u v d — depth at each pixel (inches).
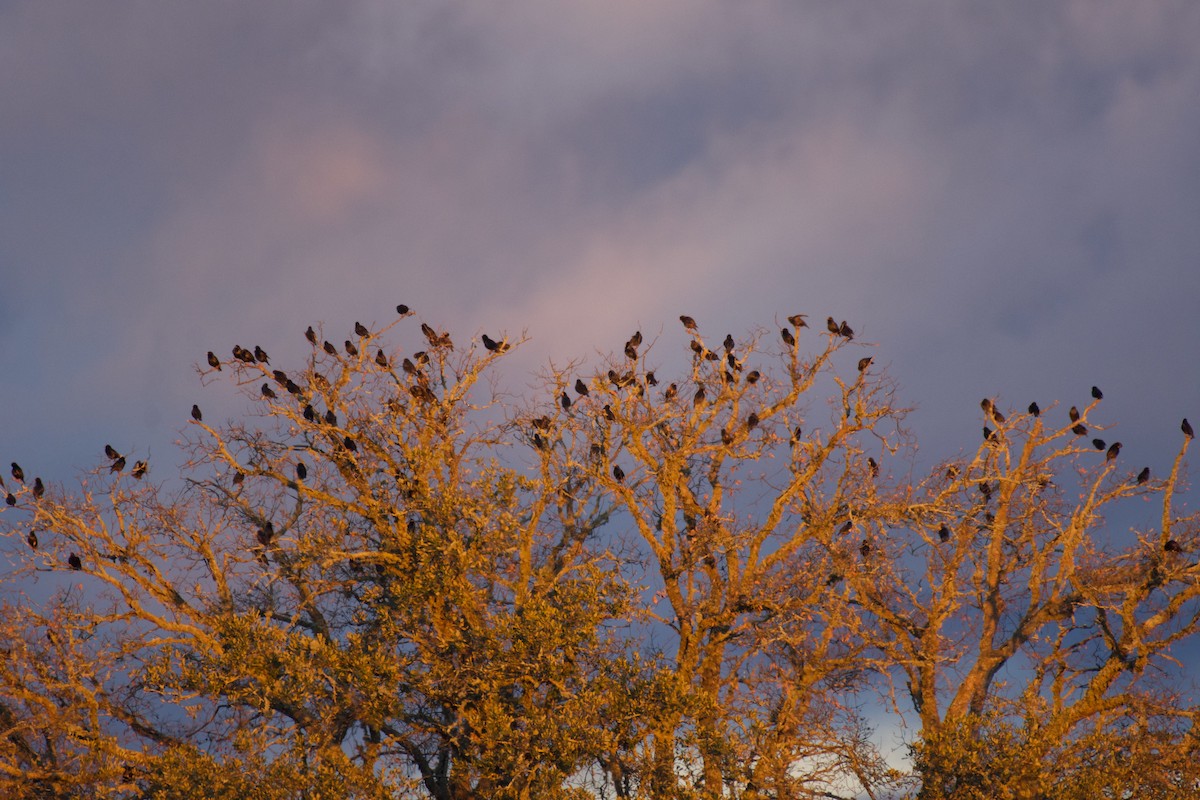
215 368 821.9
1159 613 831.1
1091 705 815.7
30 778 765.9
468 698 746.8
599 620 761.0
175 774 687.1
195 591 847.7
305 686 708.0
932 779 743.7
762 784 741.3
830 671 847.1
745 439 860.6
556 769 678.5
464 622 783.7
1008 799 721.6
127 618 814.5
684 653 845.8
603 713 726.5
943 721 836.6
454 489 829.2
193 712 768.3
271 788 674.2
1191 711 781.3
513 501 796.6
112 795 753.0
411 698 781.9
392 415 836.0
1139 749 759.1
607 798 748.6
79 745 812.0
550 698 747.4
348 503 836.0
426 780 826.2
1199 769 753.6
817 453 853.2
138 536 832.3
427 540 762.8
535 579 832.9
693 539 850.1
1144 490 852.6
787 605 829.8
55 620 807.7
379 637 813.2
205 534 853.8
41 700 780.0
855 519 848.3
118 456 829.2
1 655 789.9
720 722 746.8
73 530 812.6
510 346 847.7
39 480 805.9
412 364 847.7
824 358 853.2
